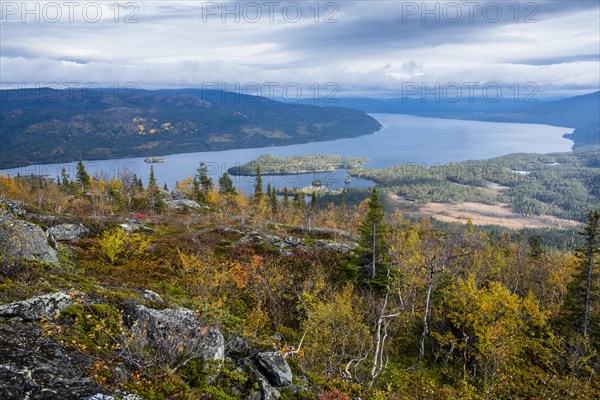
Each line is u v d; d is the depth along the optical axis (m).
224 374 12.22
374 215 42.66
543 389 28.34
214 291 26.89
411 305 32.84
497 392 26.80
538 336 38.59
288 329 26.50
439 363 30.34
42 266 17.20
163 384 9.96
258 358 14.04
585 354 33.41
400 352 30.98
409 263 34.97
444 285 35.22
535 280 55.84
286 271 38.31
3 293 12.70
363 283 40.62
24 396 7.68
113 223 47.22
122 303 13.78
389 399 19.45
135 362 10.03
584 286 39.38
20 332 10.30
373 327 30.81
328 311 23.67
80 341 10.69
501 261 54.59
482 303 28.91
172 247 41.97
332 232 73.06
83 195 89.44
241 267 34.19
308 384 15.20
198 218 67.38
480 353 28.41
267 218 92.94
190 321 13.44
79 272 25.33
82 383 8.73
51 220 40.47
